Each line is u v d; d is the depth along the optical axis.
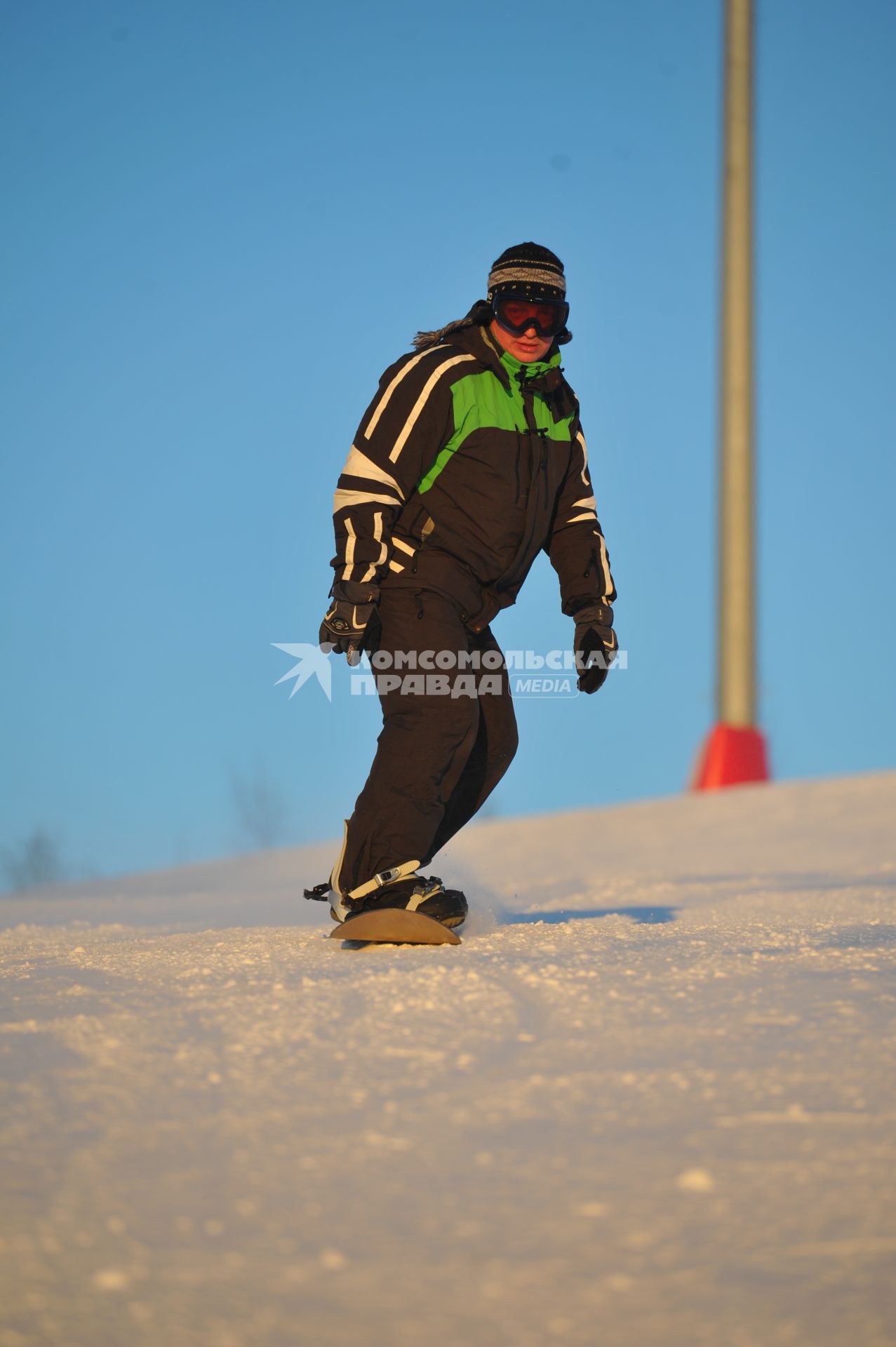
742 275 66.19
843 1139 6.49
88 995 10.09
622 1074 7.59
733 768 62.25
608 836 46.41
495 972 10.59
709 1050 8.05
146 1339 4.73
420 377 13.02
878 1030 8.45
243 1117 7.00
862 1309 4.86
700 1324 4.78
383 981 10.16
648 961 11.15
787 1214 5.65
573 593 14.30
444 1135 6.68
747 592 63.56
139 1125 6.90
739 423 64.69
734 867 33.88
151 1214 5.79
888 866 30.23
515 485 13.23
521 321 12.92
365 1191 5.99
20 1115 7.08
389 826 12.94
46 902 32.41
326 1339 4.71
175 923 24.09
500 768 14.21
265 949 12.92
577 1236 5.48
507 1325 4.79
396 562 13.23
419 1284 5.10
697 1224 5.57
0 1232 5.61
